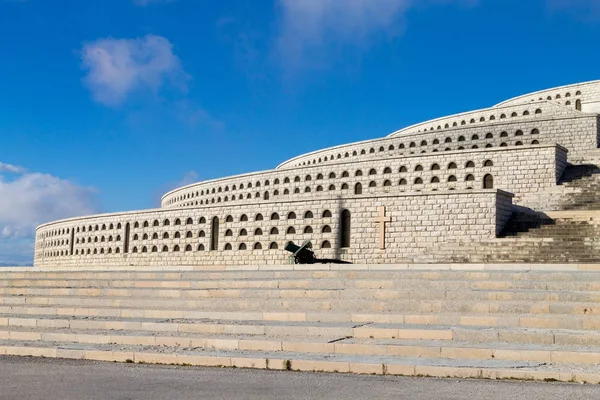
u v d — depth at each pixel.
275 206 50.78
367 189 55.91
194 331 18.95
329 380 13.41
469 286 20.95
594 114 54.88
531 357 14.66
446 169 51.69
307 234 48.78
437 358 15.06
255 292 22.39
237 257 52.41
